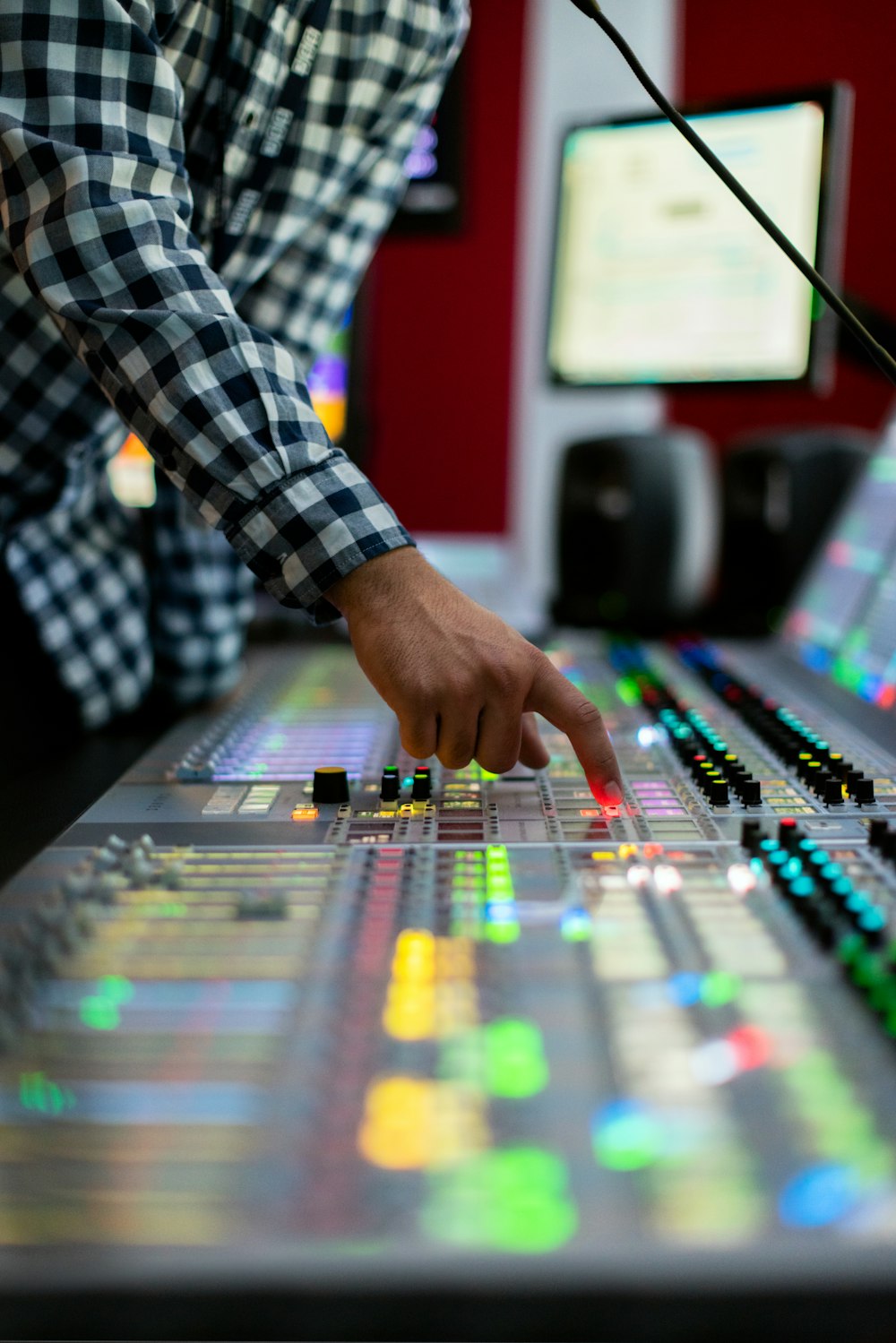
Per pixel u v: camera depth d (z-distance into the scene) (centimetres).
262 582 73
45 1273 32
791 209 150
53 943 52
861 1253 32
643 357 165
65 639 107
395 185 114
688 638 143
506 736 69
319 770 77
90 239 72
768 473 175
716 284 158
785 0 317
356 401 175
